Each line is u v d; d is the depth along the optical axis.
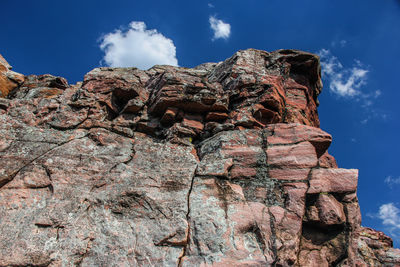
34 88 16.69
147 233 8.74
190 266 8.11
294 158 10.63
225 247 8.44
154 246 8.50
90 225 8.80
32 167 9.80
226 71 16.03
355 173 10.08
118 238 8.61
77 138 11.20
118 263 8.16
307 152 10.73
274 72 15.70
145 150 11.35
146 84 16.78
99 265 8.09
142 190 9.65
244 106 13.68
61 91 16.44
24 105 12.36
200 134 12.93
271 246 8.65
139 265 8.16
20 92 16.70
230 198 9.66
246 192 10.04
